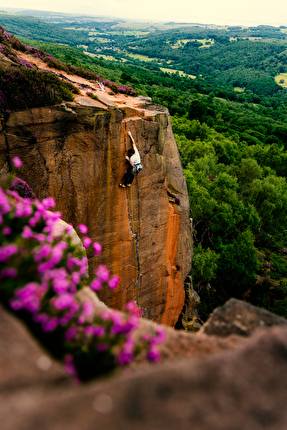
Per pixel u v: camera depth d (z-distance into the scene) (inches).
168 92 4800.7
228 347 119.6
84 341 102.0
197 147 1596.9
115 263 490.6
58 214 159.6
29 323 103.0
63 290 101.8
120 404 68.7
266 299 1084.5
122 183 454.0
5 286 97.3
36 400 68.8
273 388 77.3
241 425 67.4
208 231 1234.6
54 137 366.0
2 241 114.3
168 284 603.5
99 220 448.5
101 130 398.6
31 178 361.1
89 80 520.4
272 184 1360.7
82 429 61.8
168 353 114.5
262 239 1438.2
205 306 978.1
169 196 563.5
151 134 468.8
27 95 335.3
